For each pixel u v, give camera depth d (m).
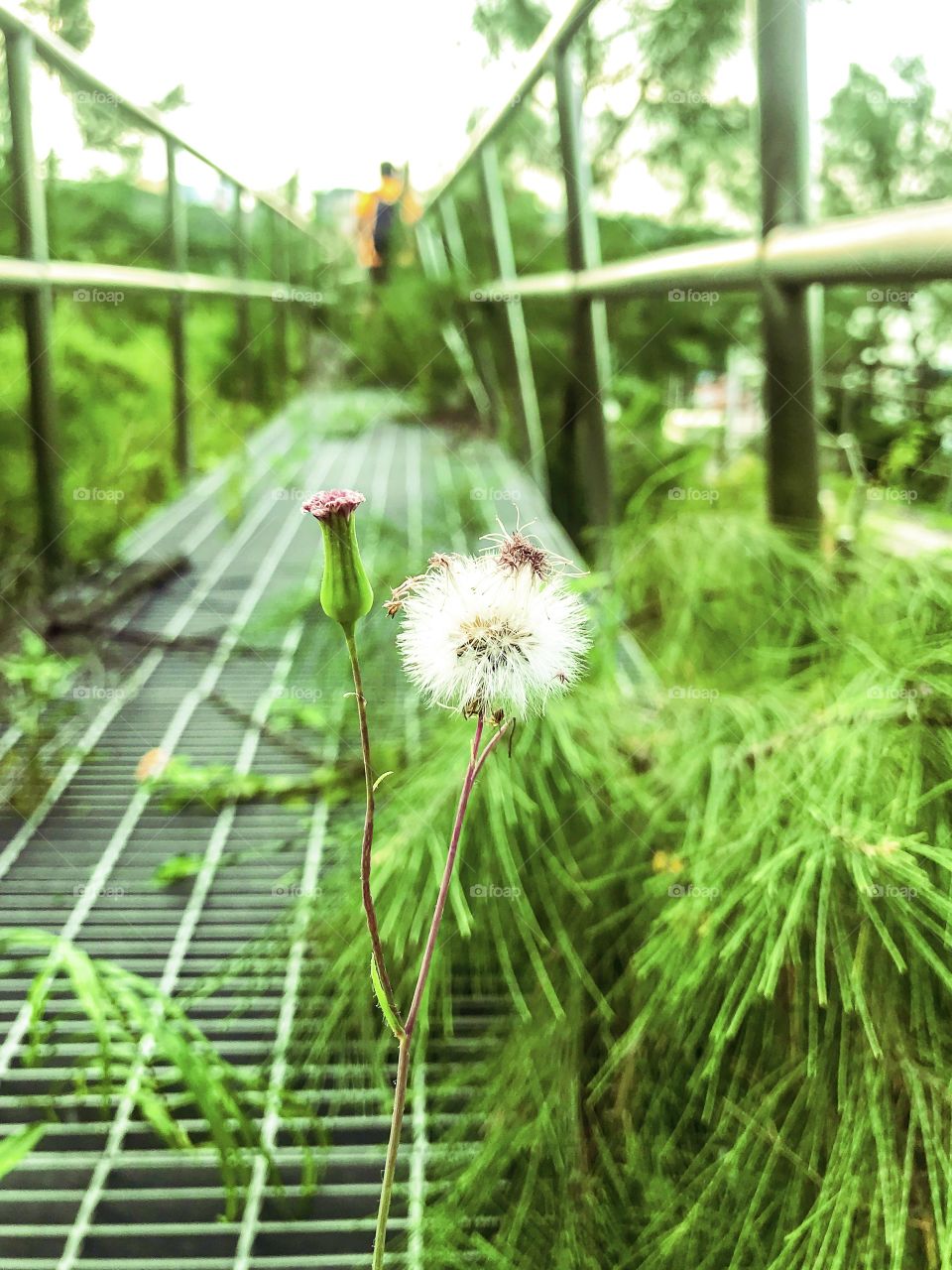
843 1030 0.91
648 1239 0.94
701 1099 1.03
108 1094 1.11
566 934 1.19
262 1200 1.11
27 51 2.41
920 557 1.14
